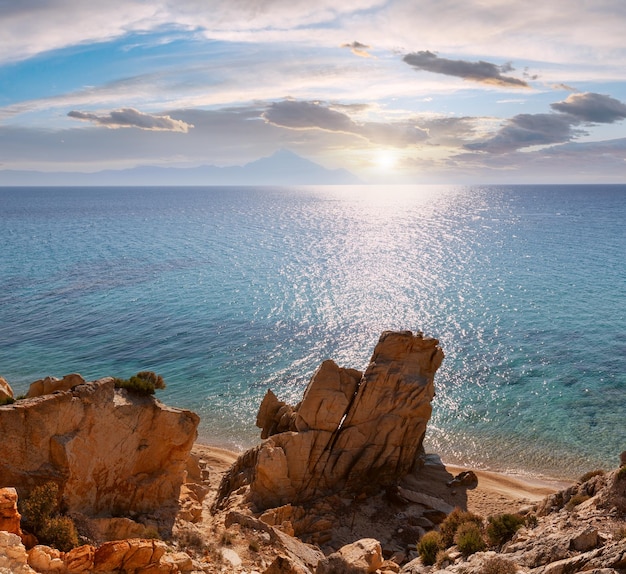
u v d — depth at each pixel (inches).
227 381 2864.2
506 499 1651.1
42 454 879.1
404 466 1684.3
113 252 7071.9
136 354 3233.3
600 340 3432.6
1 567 583.8
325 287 5044.3
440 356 1717.5
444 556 947.3
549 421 2402.8
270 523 1273.4
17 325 3720.5
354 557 884.6
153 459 1087.0
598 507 899.4
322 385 1627.7
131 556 687.1
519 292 4776.1
